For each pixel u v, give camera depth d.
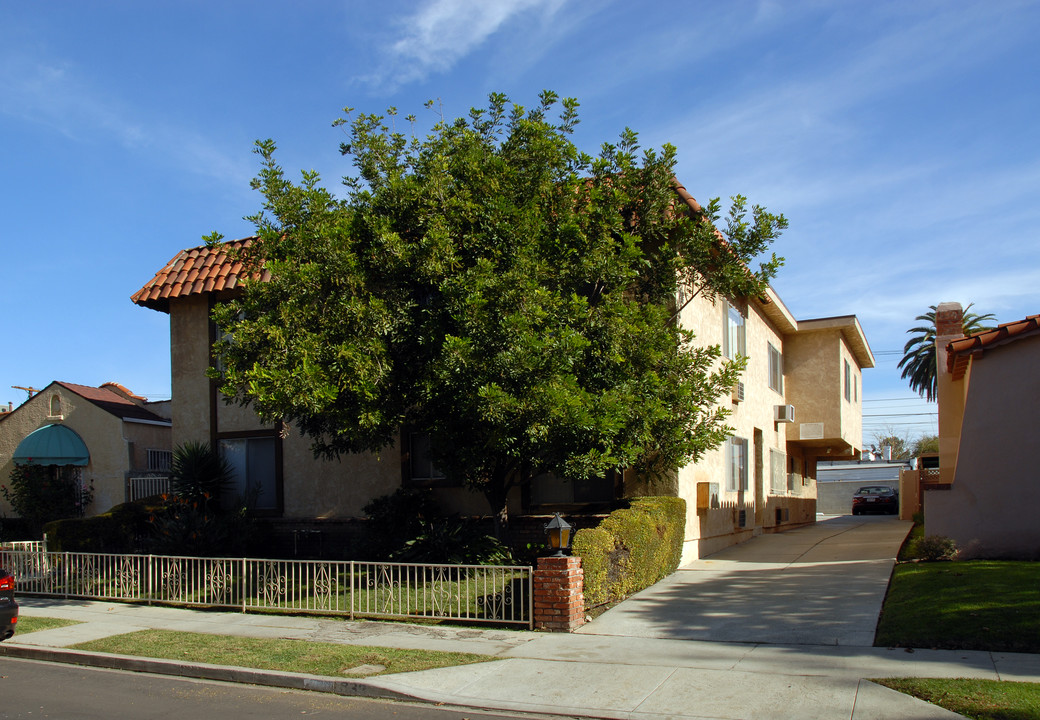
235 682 8.89
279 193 12.88
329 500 17.67
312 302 11.90
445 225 12.48
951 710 6.68
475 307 11.44
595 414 11.62
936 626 9.06
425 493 16.28
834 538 18.56
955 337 18.00
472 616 11.22
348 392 12.07
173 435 19.16
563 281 12.80
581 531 11.36
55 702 8.02
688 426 13.20
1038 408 12.52
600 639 9.88
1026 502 12.48
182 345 19.28
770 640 9.38
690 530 15.30
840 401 23.81
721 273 13.65
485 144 13.60
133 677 9.19
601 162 13.38
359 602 12.04
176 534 16.22
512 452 12.12
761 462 21.12
